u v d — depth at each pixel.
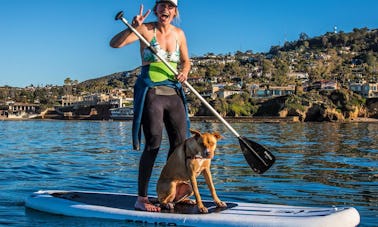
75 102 170.50
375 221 6.36
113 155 17.22
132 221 5.72
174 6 6.02
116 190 9.07
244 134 40.12
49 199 6.52
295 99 110.50
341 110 107.62
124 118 126.19
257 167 6.39
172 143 6.16
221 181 10.23
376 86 123.44
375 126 70.81
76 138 31.95
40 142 26.44
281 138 32.59
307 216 5.43
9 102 182.25
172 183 5.88
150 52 5.99
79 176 11.03
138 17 5.85
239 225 5.31
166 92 6.04
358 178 11.05
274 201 8.00
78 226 5.59
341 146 23.55
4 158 15.60
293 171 12.35
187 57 6.29
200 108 113.38
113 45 6.01
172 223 5.54
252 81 162.00
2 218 6.07
